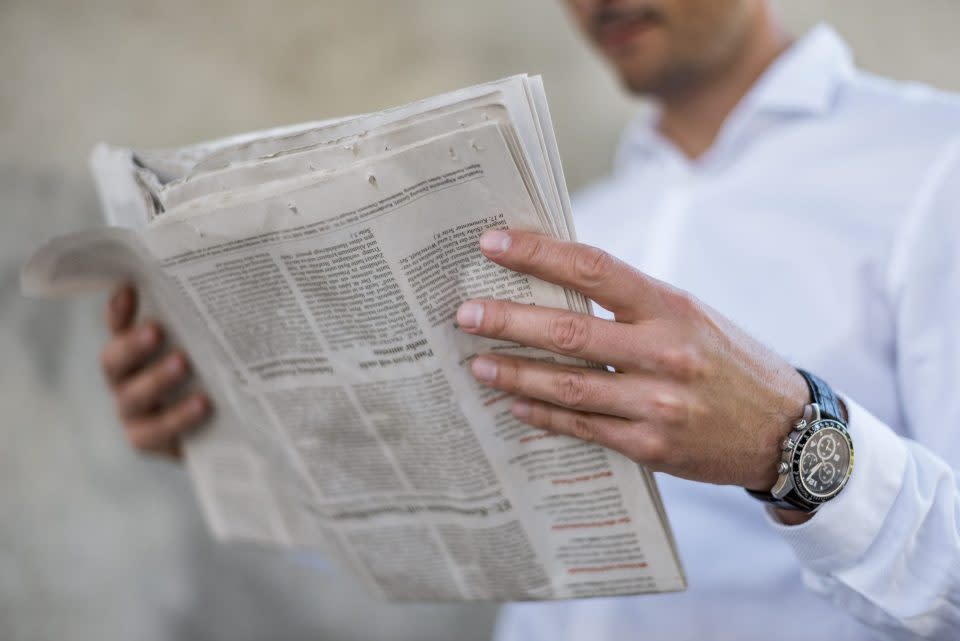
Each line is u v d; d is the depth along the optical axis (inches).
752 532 36.4
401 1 101.7
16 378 74.4
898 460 26.7
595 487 27.2
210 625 81.2
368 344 27.0
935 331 32.0
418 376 27.0
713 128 43.6
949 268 32.3
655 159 46.3
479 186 23.4
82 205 80.4
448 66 105.2
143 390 36.9
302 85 95.7
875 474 26.4
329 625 86.4
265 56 93.1
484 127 22.2
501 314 24.5
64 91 80.3
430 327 25.8
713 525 37.2
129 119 84.0
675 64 41.6
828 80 40.6
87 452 77.4
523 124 23.3
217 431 37.3
